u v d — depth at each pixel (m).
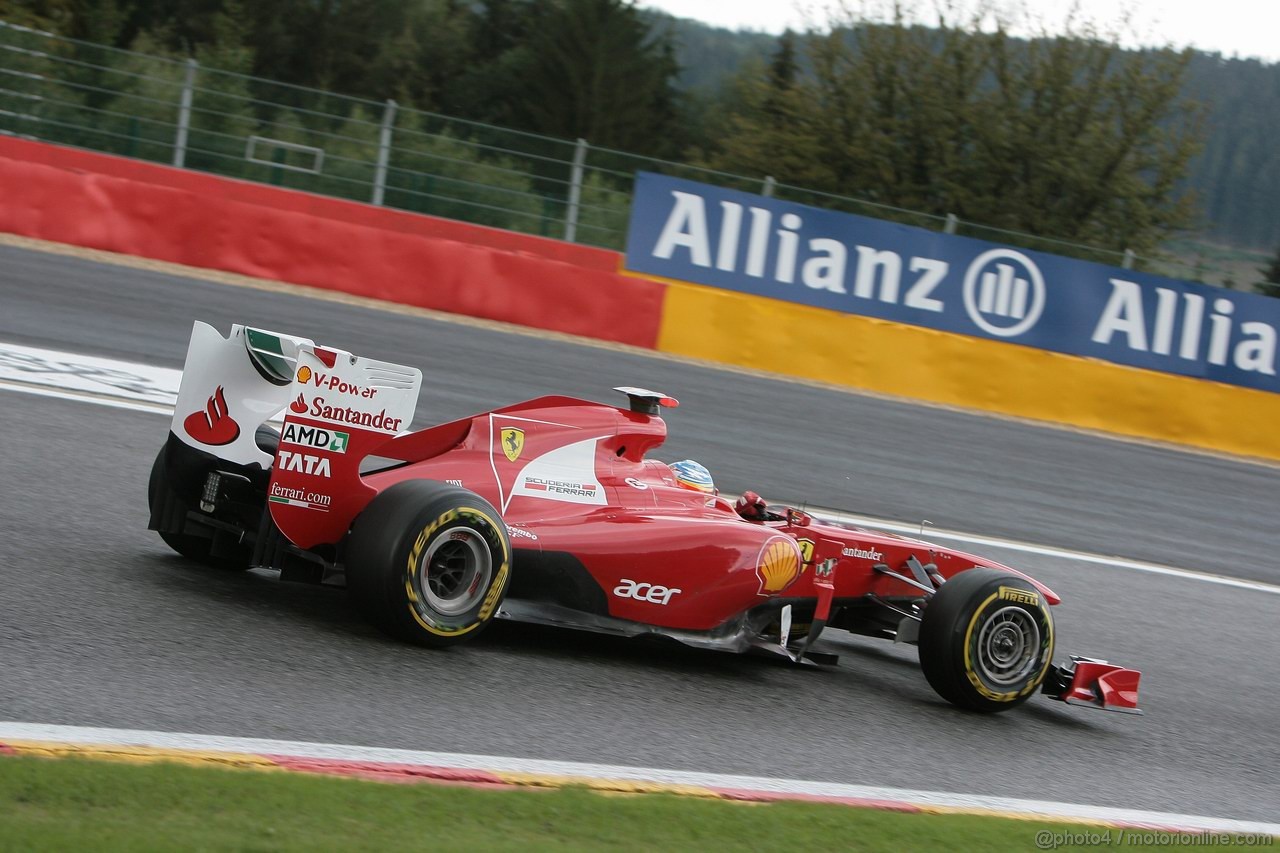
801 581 23.34
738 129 158.25
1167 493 54.22
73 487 25.94
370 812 13.17
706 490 23.86
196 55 127.12
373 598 18.70
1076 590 35.03
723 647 21.88
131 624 18.16
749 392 57.34
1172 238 119.25
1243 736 24.64
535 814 14.03
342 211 72.38
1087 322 70.06
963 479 48.44
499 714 17.56
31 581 19.28
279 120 74.56
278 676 17.19
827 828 15.22
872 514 39.59
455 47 180.50
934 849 15.21
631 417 23.16
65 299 47.62
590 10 164.00
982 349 67.38
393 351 49.53
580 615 20.67
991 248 69.19
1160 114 119.31
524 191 74.38
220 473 20.72
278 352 20.06
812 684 22.62
